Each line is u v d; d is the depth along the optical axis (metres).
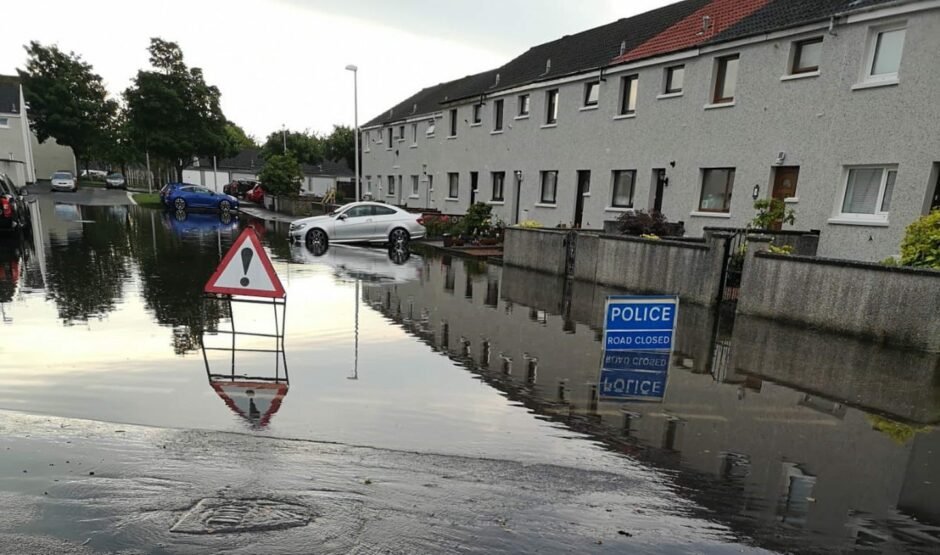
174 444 3.91
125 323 7.31
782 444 4.29
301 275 12.17
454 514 3.16
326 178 65.62
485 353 6.64
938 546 3.02
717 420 4.74
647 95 16.14
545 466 3.84
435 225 22.84
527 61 25.58
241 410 4.62
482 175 25.64
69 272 10.90
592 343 7.21
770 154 12.84
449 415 4.71
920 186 10.21
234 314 8.09
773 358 6.56
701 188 14.81
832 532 3.12
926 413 4.96
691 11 17.92
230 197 31.69
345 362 6.09
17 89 50.81
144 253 14.01
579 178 19.50
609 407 5.00
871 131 10.92
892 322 7.06
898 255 10.51
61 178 43.66
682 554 2.86
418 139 33.06
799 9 12.93
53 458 3.62
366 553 2.75
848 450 4.20
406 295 10.29
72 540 2.75
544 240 13.48
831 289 7.72
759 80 12.99
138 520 2.95
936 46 9.89
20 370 5.38
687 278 9.80
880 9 10.50
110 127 62.22
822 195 11.83
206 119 43.91
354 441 4.11
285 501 3.21
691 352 6.78
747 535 3.07
